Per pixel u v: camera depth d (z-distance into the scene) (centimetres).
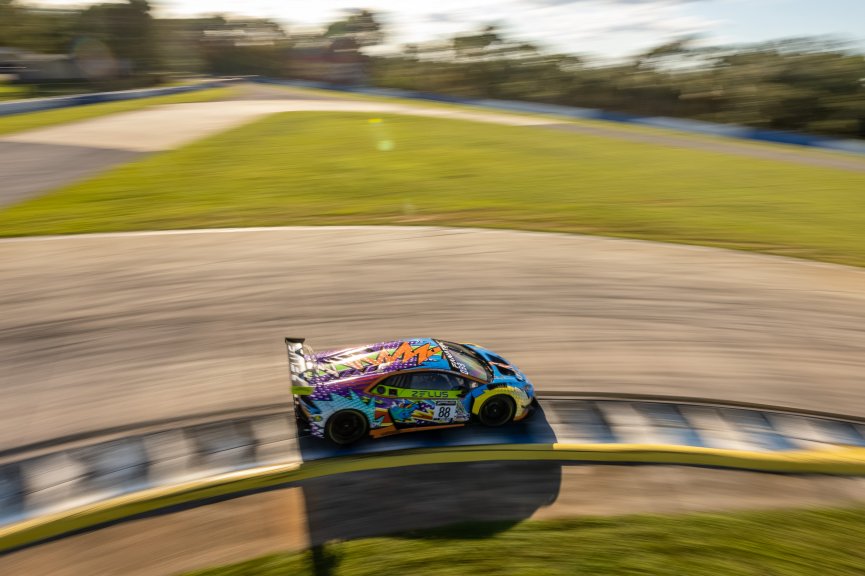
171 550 779
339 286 1589
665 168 3459
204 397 1101
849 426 1104
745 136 5066
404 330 1377
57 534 799
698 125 5375
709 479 934
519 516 840
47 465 917
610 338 1377
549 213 2353
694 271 1798
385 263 1753
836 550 807
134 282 1572
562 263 1812
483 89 10750
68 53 10969
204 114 5309
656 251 1959
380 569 749
